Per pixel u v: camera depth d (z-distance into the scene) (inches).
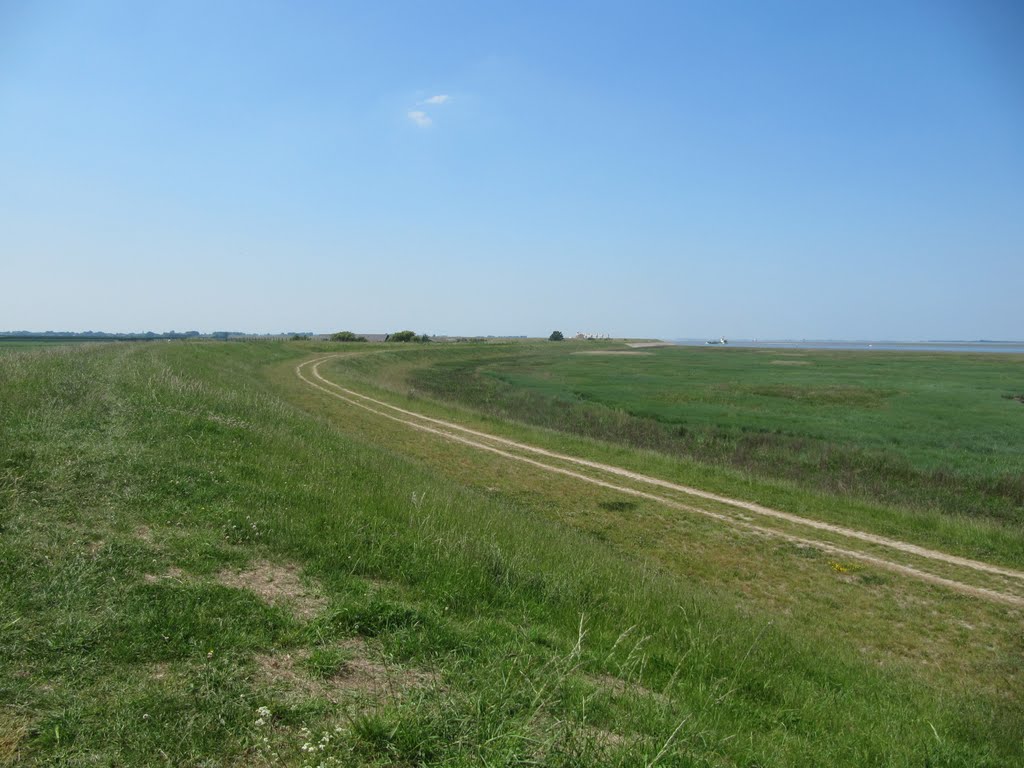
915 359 4010.8
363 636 223.8
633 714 200.2
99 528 273.9
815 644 379.6
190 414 547.2
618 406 1621.6
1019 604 487.8
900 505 754.8
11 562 225.9
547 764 152.7
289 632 214.7
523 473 805.9
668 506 695.1
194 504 324.5
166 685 172.6
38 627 189.9
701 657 286.5
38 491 302.8
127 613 204.5
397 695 185.8
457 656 218.1
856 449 1084.5
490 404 1600.6
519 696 187.0
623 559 507.2
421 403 1334.9
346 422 1026.7
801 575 530.9
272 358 2124.8
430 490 512.1
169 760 145.2
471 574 311.4
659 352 4931.1
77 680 169.9
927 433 1262.3
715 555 566.3
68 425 435.8
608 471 850.1
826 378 2487.7
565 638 266.8
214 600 224.1
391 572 293.6
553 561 388.8
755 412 1534.2
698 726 205.3
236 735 157.9
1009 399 1793.8
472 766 149.4
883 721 273.7
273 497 361.4
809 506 714.8
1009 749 276.4
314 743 156.0
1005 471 943.7
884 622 457.1
